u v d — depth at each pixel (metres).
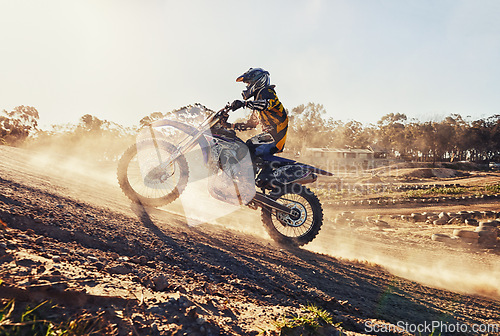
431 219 14.52
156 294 1.66
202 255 2.86
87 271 1.71
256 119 4.46
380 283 3.53
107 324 1.29
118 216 3.23
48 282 1.38
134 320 1.37
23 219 2.28
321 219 4.33
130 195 4.06
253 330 1.58
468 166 66.12
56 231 2.30
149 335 1.31
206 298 1.82
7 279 1.32
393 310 2.67
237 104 3.96
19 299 1.26
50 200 2.91
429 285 3.94
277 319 1.75
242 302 2.05
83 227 2.55
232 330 1.53
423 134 83.56
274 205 4.27
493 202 19.89
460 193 23.89
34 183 3.32
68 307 1.32
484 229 9.54
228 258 2.99
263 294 2.38
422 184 31.58
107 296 1.44
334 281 3.19
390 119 107.69
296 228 4.71
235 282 2.44
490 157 89.62
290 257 3.75
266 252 3.69
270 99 4.14
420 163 68.69
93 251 2.19
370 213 17.48
